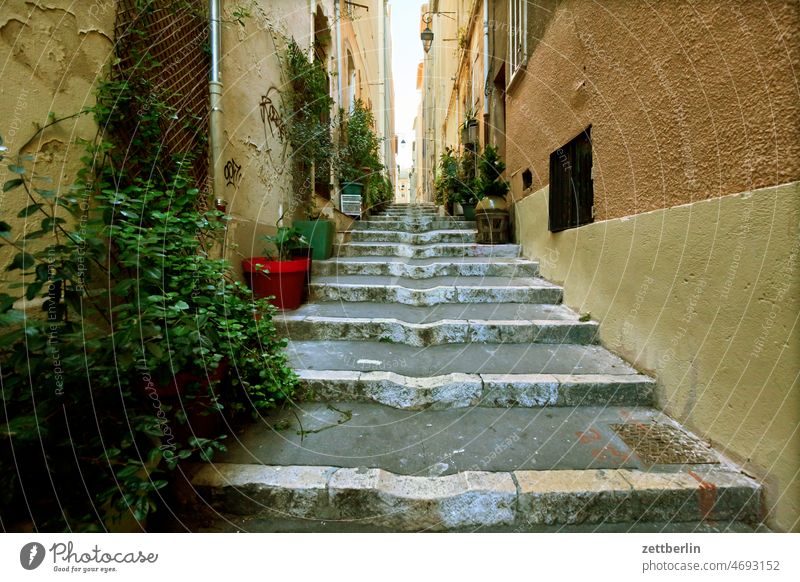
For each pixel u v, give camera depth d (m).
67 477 1.13
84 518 1.11
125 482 1.17
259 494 1.61
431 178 15.33
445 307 3.45
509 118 5.22
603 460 1.75
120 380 1.29
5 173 1.45
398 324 2.96
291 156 4.28
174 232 1.82
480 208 5.09
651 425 2.00
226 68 3.01
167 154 2.23
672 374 2.08
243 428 1.99
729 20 1.66
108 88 1.85
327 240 4.41
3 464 1.04
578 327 2.87
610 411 2.17
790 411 1.43
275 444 1.87
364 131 6.57
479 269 4.14
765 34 1.49
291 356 2.65
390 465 1.74
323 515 1.60
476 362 2.57
